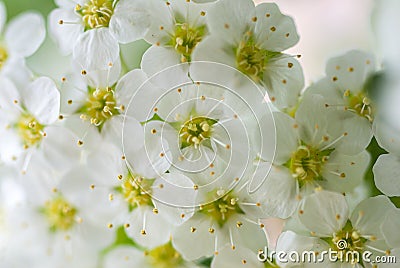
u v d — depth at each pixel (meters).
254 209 0.08
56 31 0.08
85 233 0.09
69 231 0.09
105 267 0.09
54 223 0.09
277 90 0.08
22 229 0.09
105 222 0.08
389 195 0.08
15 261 0.09
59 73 0.09
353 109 0.08
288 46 0.08
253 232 0.08
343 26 0.10
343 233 0.08
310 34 0.10
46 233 0.09
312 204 0.08
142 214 0.08
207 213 0.08
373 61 0.09
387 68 0.09
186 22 0.08
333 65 0.08
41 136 0.08
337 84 0.08
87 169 0.08
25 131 0.09
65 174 0.08
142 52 0.09
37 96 0.08
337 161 0.08
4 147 0.09
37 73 0.09
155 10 0.08
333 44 0.10
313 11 0.10
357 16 0.10
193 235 0.08
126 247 0.09
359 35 0.10
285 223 0.08
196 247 0.08
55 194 0.09
